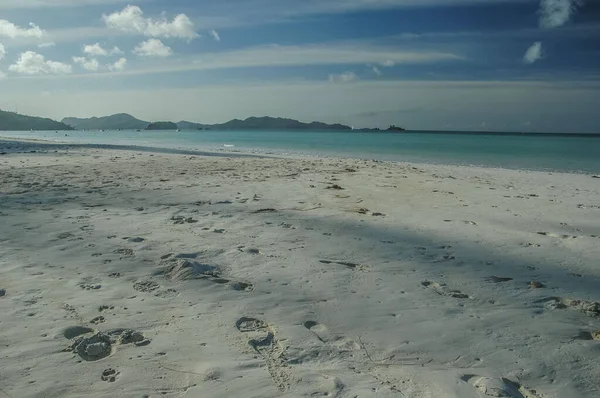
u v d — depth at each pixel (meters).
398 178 13.86
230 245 5.76
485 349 3.24
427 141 62.72
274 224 6.99
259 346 3.19
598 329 3.60
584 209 9.12
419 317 3.77
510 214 8.37
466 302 4.13
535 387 2.79
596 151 36.84
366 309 3.90
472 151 35.88
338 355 3.10
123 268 4.79
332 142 54.53
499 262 5.35
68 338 3.23
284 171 15.20
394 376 2.84
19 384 2.62
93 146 31.62
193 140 61.12
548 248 6.00
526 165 22.88
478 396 2.63
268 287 4.37
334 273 4.82
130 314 3.65
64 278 4.45
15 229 6.32
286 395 2.58
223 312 3.75
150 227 6.62
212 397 2.55
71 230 6.34
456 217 7.92
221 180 12.27
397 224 7.20
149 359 2.96
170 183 11.45
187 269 4.68
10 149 25.48
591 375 2.92
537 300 4.20
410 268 5.07
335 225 7.01
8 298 3.92
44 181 11.44
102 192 9.78
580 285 4.62
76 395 2.53
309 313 3.79
